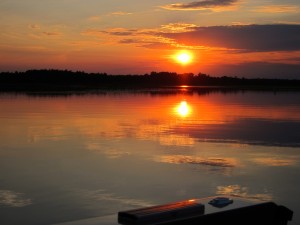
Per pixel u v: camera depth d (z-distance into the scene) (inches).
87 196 356.8
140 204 335.6
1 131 789.9
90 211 316.8
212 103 1734.7
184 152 581.6
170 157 542.0
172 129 840.9
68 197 352.5
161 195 362.9
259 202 128.6
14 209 319.9
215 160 526.6
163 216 109.7
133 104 1593.3
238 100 2005.4
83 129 827.4
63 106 1440.7
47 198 350.0
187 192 373.4
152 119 1036.5
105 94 2497.5
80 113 1179.9
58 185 392.2
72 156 543.2
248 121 1013.8
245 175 443.5
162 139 701.9
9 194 360.8
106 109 1323.8
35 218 299.4
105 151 582.9
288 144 659.4
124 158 532.4
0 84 4136.3
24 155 550.0
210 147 625.6
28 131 792.3
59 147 614.9
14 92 2662.4
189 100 1971.0
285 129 853.8
